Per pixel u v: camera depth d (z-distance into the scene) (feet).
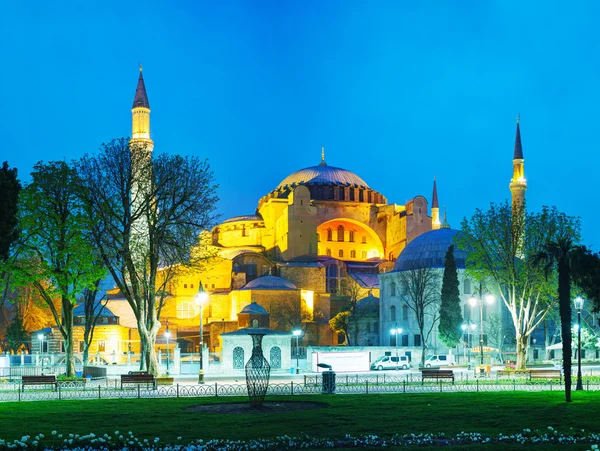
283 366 238.68
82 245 170.19
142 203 171.63
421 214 418.72
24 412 102.32
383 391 139.74
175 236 174.29
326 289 406.82
